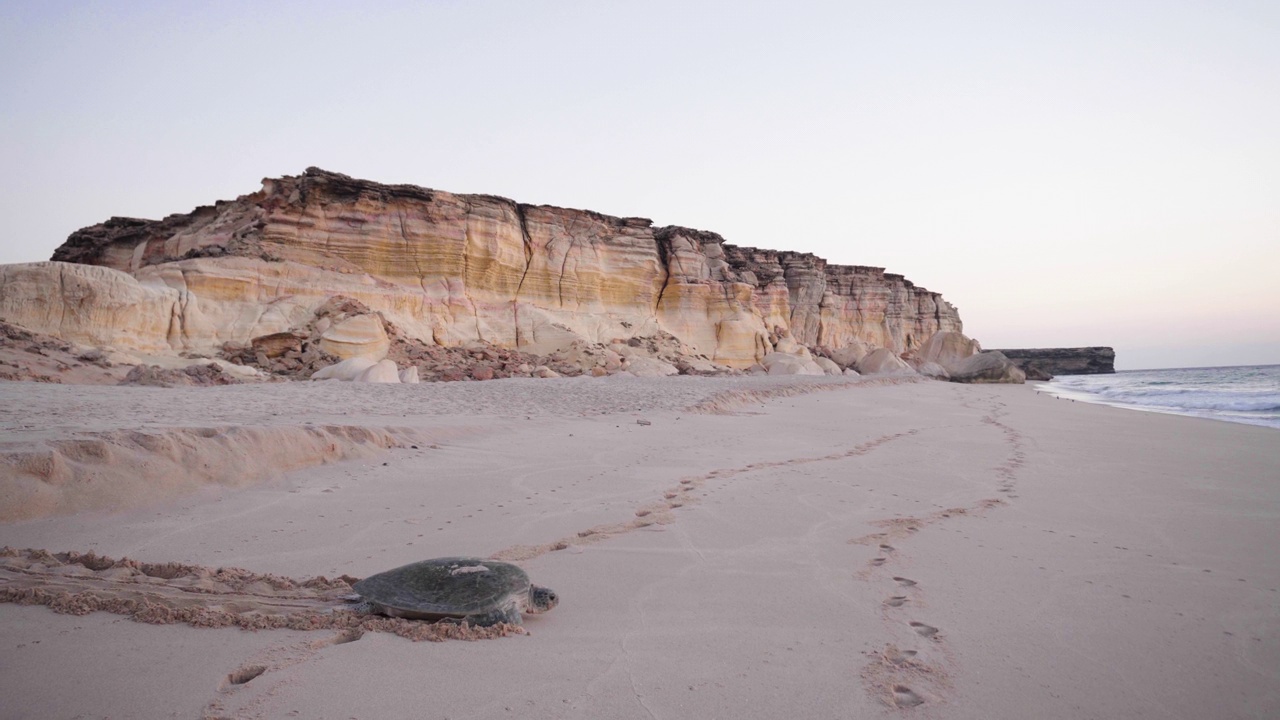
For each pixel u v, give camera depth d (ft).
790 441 37.78
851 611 13.44
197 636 11.52
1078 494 24.71
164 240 113.70
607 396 54.13
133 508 19.51
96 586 13.55
